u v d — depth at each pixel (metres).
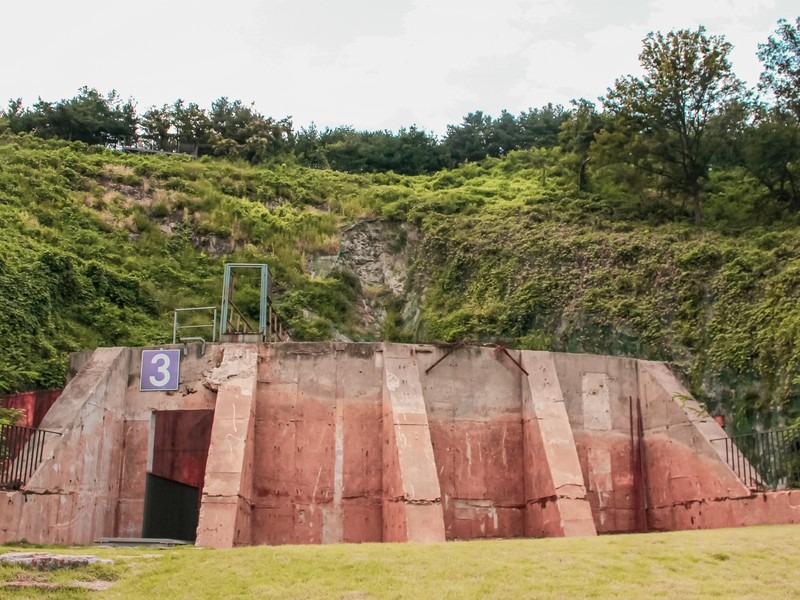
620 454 25.42
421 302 45.34
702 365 29.50
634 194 47.19
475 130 73.69
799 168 40.72
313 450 23.59
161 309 40.06
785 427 24.73
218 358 24.25
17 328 31.81
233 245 48.84
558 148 57.38
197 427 24.56
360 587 12.72
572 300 38.09
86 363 23.95
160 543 20.77
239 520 21.06
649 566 13.95
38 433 20.80
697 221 42.00
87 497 21.92
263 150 64.94
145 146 67.12
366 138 72.56
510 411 24.91
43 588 12.71
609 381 26.03
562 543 16.03
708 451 23.12
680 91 43.94
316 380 24.12
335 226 51.44
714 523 22.52
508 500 24.17
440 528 20.59
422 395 23.48
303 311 44.09
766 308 28.64
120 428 23.84
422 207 51.84
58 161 51.88
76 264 38.41
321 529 22.95
